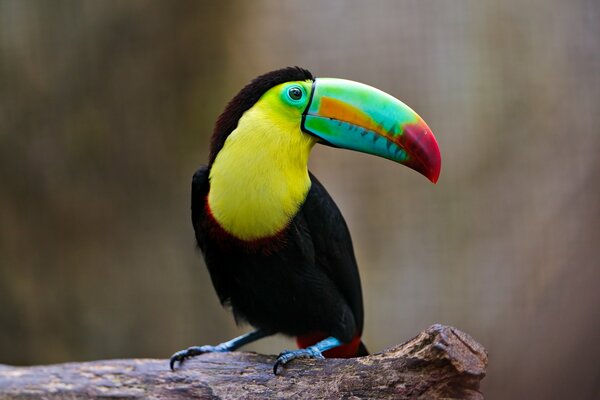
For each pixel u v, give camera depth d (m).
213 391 5.23
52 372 5.41
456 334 4.75
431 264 12.13
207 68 11.00
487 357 4.77
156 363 5.48
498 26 12.12
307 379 5.11
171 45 10.78
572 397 9.07
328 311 5.71
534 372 9.85
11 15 10.42
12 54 10.42
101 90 10.65
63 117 10.59
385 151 5.61
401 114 5.59
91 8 10.49
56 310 10.67
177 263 10.91
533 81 12.10
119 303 10.80
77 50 10.53
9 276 10.52
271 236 5.49
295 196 5.54
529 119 12.09
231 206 5.43
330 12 11.97
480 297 11.75
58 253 10.67
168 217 10.93
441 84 12.13
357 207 12.37
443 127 12.13
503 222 11.98
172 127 10.88
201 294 10.95
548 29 12.10
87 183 10.70
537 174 11.96
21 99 10.45
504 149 12.12
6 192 10.48
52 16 10.45
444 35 12.13
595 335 9.20
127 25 10.60
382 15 12.08
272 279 5.61
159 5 10.62
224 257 5.61
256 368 5.33
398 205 12.34
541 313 10.62
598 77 12.03
